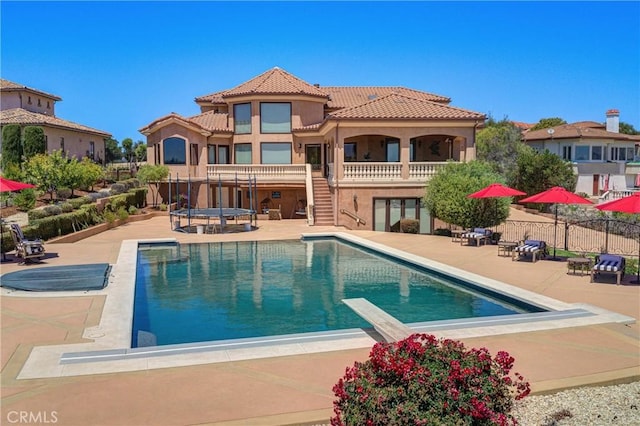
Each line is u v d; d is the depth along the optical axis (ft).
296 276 64.80
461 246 82.84
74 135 169.37
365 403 17.90
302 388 27.32
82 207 101.71
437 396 18.03
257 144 136.05
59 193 120.06
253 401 25.76
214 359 31.55
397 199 107.24
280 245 90.07
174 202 140.56
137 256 72.43
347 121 104.17
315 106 138.92
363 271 67.82
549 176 141.59
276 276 64.85
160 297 54.39
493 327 38.40
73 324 39.52
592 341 35.29
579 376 28.78
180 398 26.12
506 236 102.17
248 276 64.85
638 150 221.87
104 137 192.44
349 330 37.65
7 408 25.08
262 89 134.92
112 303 45.70
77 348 33.94
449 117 104.99
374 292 56.24
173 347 33.76
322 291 56.80
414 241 88.63
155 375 29.09
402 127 106.42
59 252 75.00
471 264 66.74
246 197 136.26
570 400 25.96
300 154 136.36
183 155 136.15
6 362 31.24
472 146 107.55
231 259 76.89
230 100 138.00
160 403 25.55
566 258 71.00
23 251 64.95
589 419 23.72
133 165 179.93
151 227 110.32
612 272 54.80
